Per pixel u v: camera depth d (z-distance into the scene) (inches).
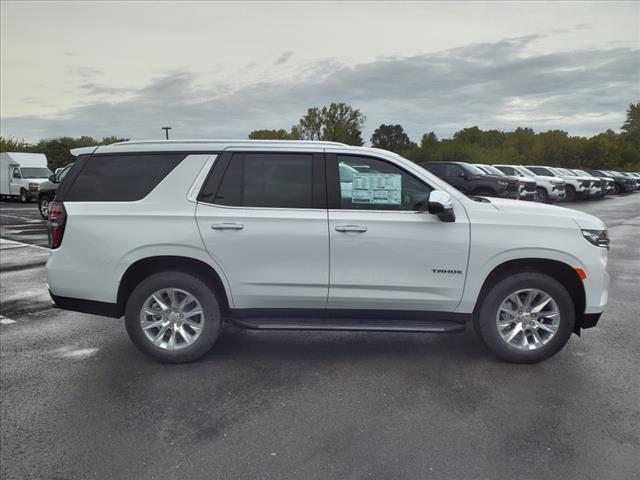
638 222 641.6
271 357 180.7
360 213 167.5
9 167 1024.9
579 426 131.3
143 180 171.6
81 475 111.1
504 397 147.9
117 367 171.8
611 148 2556.6
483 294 171.6
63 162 1923.0
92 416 137.6
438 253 165.8
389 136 3823.8
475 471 112.1
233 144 173.3
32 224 628.4
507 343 171.2
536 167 1061.8
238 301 170.9
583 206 930.1
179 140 175.8
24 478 110.1
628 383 157.5
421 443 123.4
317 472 112.0
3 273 333.1
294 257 166.9
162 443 124.1
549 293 167.3
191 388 155.1
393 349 188.4
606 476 110.4
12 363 175.5
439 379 161.0
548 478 109.7
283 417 136.7
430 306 169.6
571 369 168.4
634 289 281.9
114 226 167.6
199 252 166.7
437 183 170.1
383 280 167.2
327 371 167.9
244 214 167.0
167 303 173.6
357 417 136.6
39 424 133.2
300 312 172.7
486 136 3287.4
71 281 170.4
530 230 165.6
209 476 110.7
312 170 170.4
